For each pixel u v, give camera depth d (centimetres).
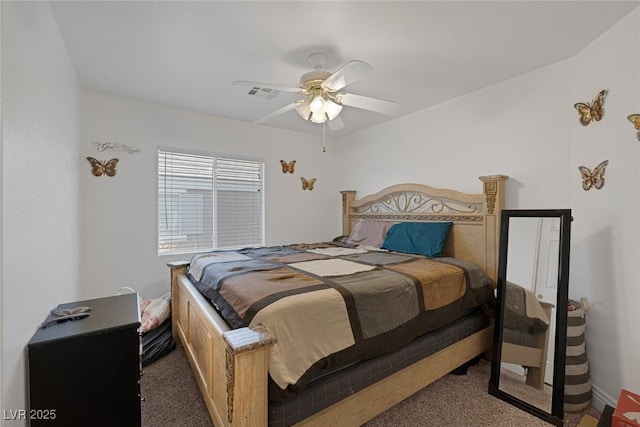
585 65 197
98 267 276
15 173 97
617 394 170
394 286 173
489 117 259
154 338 252
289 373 123
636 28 159
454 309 203
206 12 162
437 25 173
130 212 292
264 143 379
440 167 300
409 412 178
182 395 192
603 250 181
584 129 198
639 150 158
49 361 107
